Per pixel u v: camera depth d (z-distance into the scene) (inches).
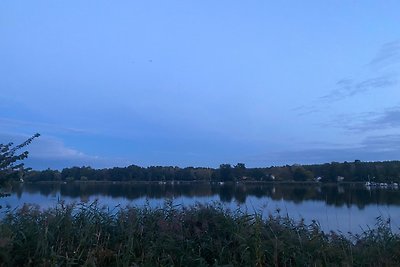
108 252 246.7
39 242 238.8
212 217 288.7
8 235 236.2
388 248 297.3
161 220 277.6
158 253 253.1
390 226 326.3
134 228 267.7
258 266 250.5
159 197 355.9
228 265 242.5
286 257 261.7
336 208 479.5
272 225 291.6
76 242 252.4
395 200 624.7
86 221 269.6
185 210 301.9
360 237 314.2
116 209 288.2
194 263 250.4
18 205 282.8
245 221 281.7
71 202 282.4
